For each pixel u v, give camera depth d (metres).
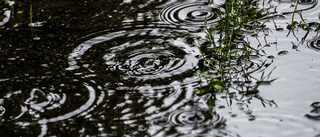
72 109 1.88
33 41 2.50
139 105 1.89
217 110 1.83
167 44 2.41
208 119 1.77
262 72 2.12
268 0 2.96
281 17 2.71
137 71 2.16
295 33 2.51
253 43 2.42
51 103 1.93
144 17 2.75
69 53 2.36
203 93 1.96
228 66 2.18
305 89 1.97
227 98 1.92
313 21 2.63
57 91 2.02
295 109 1.82
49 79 2.13
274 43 2.41
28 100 1.96
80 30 2.61
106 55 2.32
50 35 2.56
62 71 2.19
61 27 2.65
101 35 2.54
